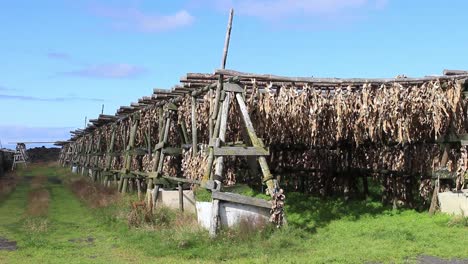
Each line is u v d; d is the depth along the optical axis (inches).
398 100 461.4
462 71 436.5
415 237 399.5
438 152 494.6
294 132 584.7
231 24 462.3
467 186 466.9
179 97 633.6
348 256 339.9
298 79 466.6
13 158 2241.6
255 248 377.1
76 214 642.8
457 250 350.9
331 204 599.2
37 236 472.7
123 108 852.0
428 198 520.4
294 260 334.0
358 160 639.8
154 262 351.9
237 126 562.6
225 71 446.0
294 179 728.3
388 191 582.6
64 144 2477.9
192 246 392.8
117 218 539.8
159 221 490.6
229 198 414.9
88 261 362.3
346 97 486.9
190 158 593.3
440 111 443.2
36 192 936.9
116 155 1004.6
